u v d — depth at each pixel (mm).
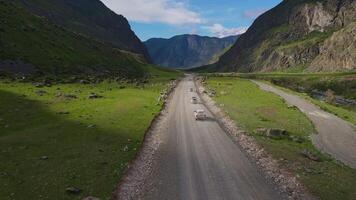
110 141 53219
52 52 144250
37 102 77375
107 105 81125
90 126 60250
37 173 39219
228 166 46656
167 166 46031
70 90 98438
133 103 87062
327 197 38406
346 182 43344
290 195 38562
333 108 106500
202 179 42031
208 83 163750
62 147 48625
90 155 46156
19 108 70312
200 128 67750
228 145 56312
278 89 145000
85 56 167250
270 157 50469
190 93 123812
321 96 162375
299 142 61938
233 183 41156
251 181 41906
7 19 148625
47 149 47344
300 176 43812
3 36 130500
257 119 76875
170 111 85312
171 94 120062
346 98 172625
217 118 78312
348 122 84875
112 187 37500
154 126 67375
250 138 60281
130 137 56344
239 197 37531
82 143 51125
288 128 71625
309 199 37812
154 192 38125
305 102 111250
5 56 116750
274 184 41312
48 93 89125
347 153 60156
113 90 110312
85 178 38969
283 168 46312
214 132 64750
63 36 180375
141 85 136125
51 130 56594
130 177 41156
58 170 40406
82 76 131625
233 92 125000
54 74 122812
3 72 106125
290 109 92875
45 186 36312
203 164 47156
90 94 92188
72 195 34938
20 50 128125
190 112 84938
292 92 137750
